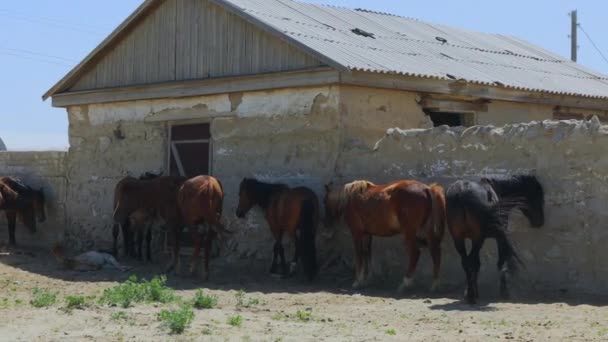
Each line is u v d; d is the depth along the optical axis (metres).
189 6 18.53
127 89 19.52
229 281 14.71
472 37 23.00
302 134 15.98
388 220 13.02
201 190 14.67
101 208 20.28
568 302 11.62
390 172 14.51
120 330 9.52
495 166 13.09
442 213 12.48
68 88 21.19
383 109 15.99
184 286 14.09
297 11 18.94
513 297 12.16
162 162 18.94
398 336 9.28
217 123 17.64
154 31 19.27
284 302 12.17
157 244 18.83
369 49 17.05
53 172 21.39
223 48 17.75
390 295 12.95
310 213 14.46
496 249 12.93
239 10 17.08
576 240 12.17
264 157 16.66
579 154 12.16
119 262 17.70
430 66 17.11
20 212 20.70
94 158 20.50
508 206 11.95
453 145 13.63
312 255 14.43
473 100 17.45
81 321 10.00
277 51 16.58
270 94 16.61
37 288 13.11
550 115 19.34
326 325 10.03
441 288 13.39
